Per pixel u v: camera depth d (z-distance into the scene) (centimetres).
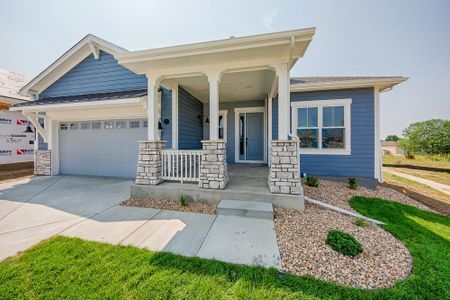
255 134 948
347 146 701
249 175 628
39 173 816
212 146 464
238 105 953
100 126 779
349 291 196
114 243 289
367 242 291
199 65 479
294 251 266
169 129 669
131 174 750
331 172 718
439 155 1683
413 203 556
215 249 273
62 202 480
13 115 954
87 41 744
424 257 258
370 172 688
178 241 295
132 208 433
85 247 275
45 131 807
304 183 642
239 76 575
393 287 204
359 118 694
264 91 754
